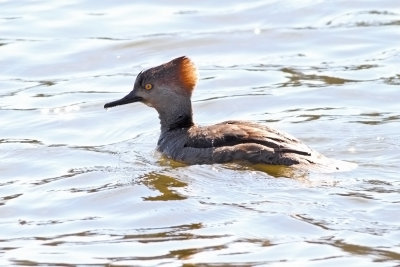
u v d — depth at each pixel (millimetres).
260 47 22531
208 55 22219
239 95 19859
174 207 14047
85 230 13586
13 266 12562
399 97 19344
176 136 16344
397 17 23891
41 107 19469
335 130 17438
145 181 15156
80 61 21906
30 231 13656
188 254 12641
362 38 22734
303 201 13898
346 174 14680
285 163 14805
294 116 18484
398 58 21484
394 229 13023
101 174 15656
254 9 24516
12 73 21344
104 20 24078
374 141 16688
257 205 13859
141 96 16781
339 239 12852
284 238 12961
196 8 24703
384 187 14266
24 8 24891
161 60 21969
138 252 12781
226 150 15203
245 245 12812
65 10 24734
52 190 15109
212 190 14492
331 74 20844
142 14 24406
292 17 24047
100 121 18688
